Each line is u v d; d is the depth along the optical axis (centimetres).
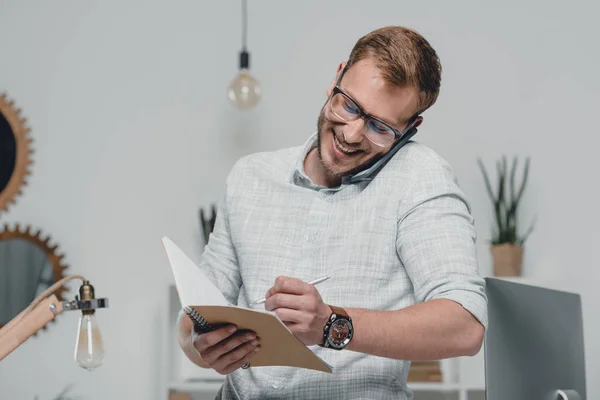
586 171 396
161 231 409
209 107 414
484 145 400
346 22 412
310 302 112
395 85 131
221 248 150
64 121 417
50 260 406
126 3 422
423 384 353
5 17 423
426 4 410
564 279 392
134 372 402
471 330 121
